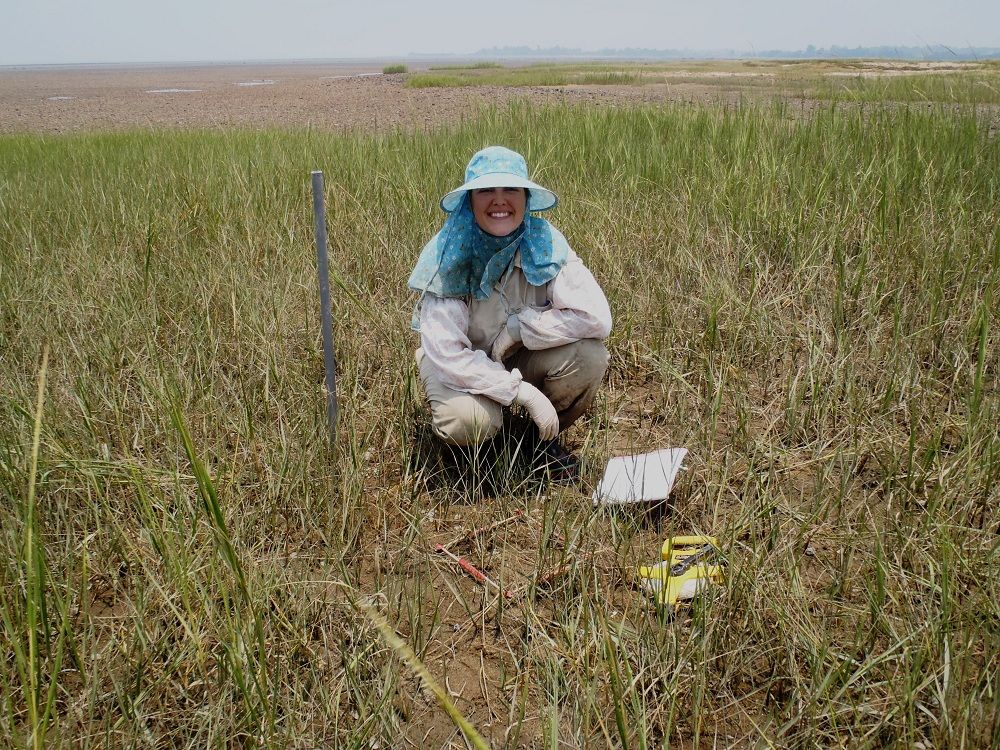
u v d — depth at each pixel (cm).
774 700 214
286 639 235
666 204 553
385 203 604
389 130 1009
